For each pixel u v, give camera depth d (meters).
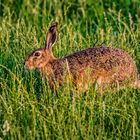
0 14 28.73
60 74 20.39
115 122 18.64
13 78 20.17
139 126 18.48
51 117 18.36
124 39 23.30
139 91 20.12
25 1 28.34
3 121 18.44
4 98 19.30
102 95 19.59
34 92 19.92
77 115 18.38
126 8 27.81
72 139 17.55
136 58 22.30
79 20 27.84
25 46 22.94
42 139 17.78
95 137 17.84
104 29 26.23
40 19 27.53
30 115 18.53
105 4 28.27
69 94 19.20
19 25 25.59
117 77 20.45
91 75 20.28
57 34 21.69
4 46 23.78
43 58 20.56
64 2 28.44
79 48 23.00
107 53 20.62
